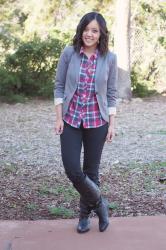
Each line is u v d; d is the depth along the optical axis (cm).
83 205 396
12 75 1314
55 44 1339
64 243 385
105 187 554
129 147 789
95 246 379
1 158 711
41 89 1344
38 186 561
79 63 367
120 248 375
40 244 384
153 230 409
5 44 1364
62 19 1720
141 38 1509
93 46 369
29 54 1330
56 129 372
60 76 375
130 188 551
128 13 1331
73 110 371
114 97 380
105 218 403
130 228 413
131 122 1034
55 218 460
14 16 1838
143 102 1338
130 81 1359
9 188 552
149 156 723
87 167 387
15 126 990
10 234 404
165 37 1499
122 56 1334
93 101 371
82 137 379
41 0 1730
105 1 1650
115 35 1347
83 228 402
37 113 1148
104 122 375
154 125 996
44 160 699
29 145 807
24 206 492
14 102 1311
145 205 492
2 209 483
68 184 568
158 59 1511
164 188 550
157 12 1509
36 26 1723
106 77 370
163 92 1509
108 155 729
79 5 1694
